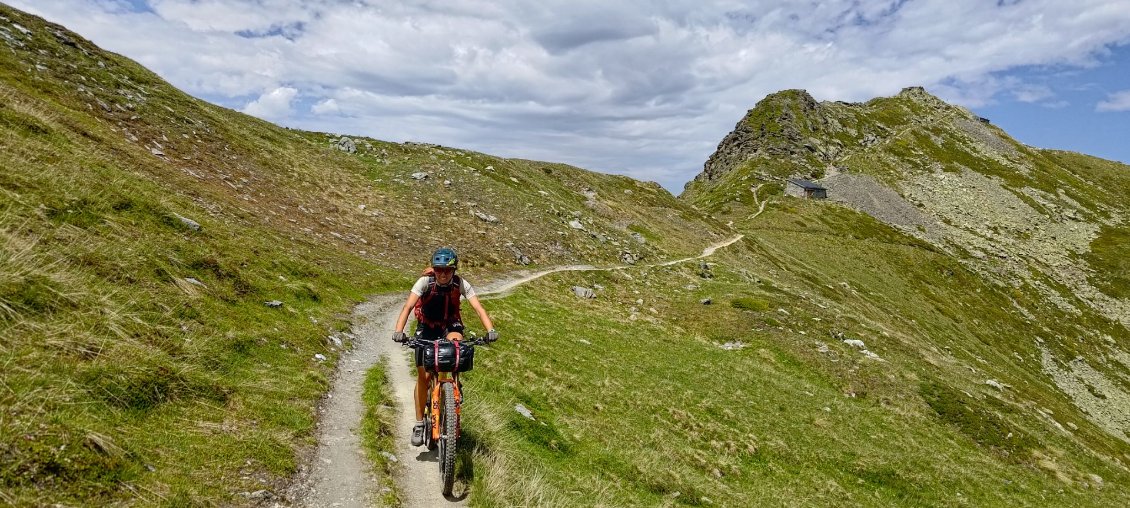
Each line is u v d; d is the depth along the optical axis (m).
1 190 11.36
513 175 80.50
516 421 13.33
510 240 50.66
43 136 17.91
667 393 23.58
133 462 6.03
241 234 22.28
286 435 8.30
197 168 31.80
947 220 157.25
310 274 21.83
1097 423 72.44
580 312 35.66
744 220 139.25
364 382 12.29
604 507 10.34
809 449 22.67
